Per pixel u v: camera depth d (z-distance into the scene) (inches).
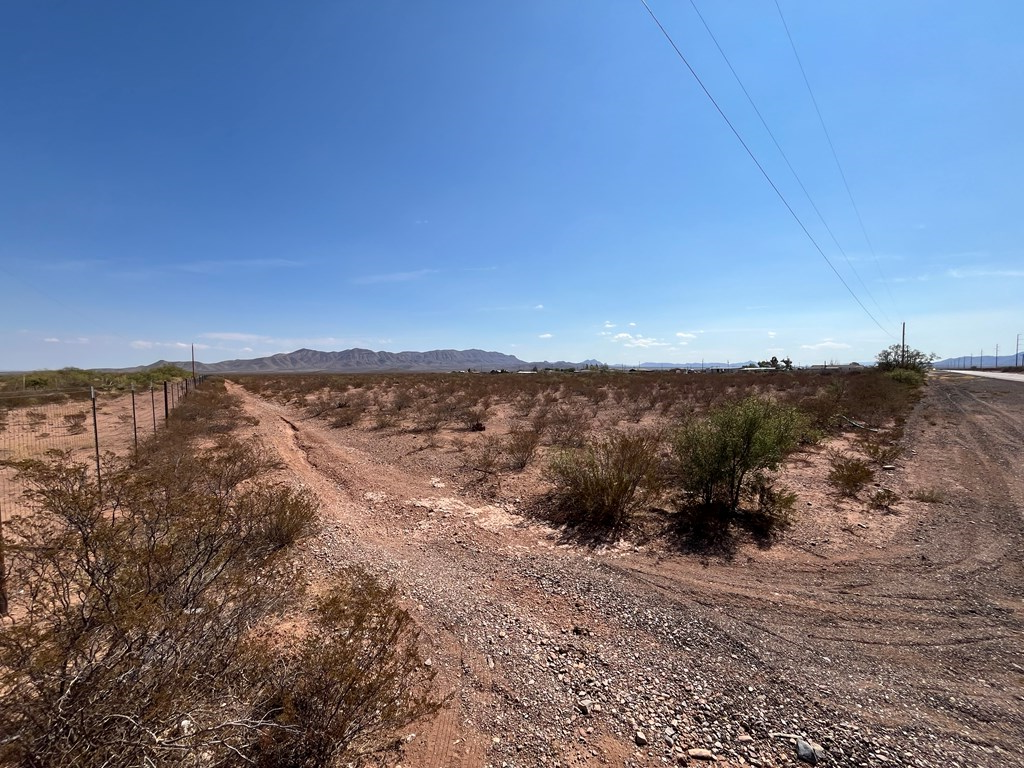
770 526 271.1
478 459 438.6
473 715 121.6
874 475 382.9
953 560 227.5
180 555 110.1
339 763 98.4
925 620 174.1
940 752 110.0
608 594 193.9
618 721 120.3
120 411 788.6
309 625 143.6
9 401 788.0
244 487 286.2
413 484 372.8
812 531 265.0
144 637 78.8
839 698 129.9
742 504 303.3
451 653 149.1
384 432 633.6
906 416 709.9
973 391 1098.7
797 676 140.0
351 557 220.2
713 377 1621.6
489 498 333.1
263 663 100.0
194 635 90.7
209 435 540.4
